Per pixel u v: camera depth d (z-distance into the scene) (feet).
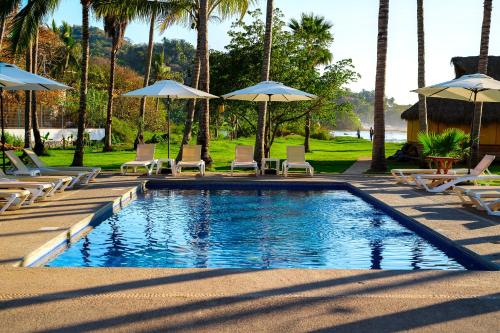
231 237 27.17
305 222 31.45
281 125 84.02
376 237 27.40
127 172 53.67
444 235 24.85
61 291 15.60
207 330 12.77
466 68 81.76
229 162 71.31
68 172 41.16
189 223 30.83
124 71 196.24
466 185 45.55
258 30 73.92
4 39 101.96
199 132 59.93
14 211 29.86
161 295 15.28
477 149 57.31
